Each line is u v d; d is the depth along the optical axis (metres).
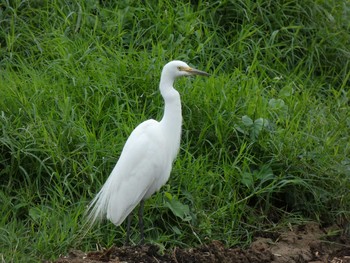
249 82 13.16
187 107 12.31
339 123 12.79
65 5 14.26
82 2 14.25
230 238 11.18
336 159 12.15
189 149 12.05
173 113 10.59
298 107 13.05
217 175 11.61
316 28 14.99
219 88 12.72
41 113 11.98
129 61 13.05
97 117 12.10
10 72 12.92
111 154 11.49
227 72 13.94
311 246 11.15
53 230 10.59
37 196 11.22
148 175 10.26
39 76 12.79
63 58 13.06
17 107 11.99
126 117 12.27
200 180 11.56
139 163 10.23
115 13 14.18
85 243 10.58
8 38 13.48
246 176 11.59
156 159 10.30
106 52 13.49
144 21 14.26
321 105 13.52
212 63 13.77
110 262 9.70
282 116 12.70
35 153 11.41
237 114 12.51
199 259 10.15
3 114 11.69
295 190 11.81
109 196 10.25
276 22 14.80
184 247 10.96
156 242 10.70
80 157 11.53
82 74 12.70
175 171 11.52
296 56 14.68
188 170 11.53
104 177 11.40
